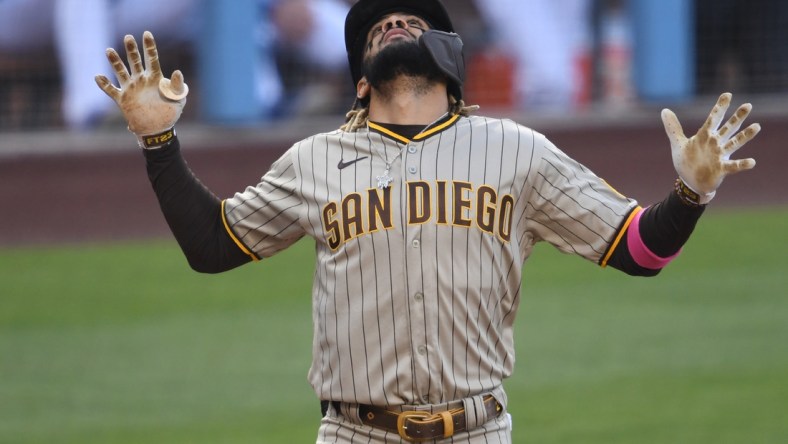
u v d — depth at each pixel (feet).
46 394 87.45
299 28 156.56
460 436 37.86
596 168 155.33
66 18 151.12
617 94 166.30
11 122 151.94
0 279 120.88
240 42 152.15
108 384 89.92
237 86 152.87
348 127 39.86
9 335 103.04
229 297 114.11
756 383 86.53
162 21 153.28
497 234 37.88
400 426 37.45
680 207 37.14
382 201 37.76
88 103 152.66
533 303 110.93
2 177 141.59
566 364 92.68
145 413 83.10
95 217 141.49
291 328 104.06
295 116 157.79
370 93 40.60
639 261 38.40
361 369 37.76
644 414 80.07
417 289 37.11
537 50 163.32
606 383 87.71
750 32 169.89
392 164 38.11
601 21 165.37
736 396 83.61
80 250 132.77
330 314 38.29
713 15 169.07
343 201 38.14
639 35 164.55
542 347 97.25
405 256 37.27
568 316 106.22
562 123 158.71
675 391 85.05
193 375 91.81
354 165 38.50
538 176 38.70
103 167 142.72
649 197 153.07
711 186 36.35
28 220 140.36
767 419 78.38
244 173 148.05
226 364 94.38
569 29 164.25
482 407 37.78
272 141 150.10
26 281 120.16
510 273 38.81
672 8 163.43
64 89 152.76
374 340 37.50
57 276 122.11
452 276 37.22
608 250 38.81
